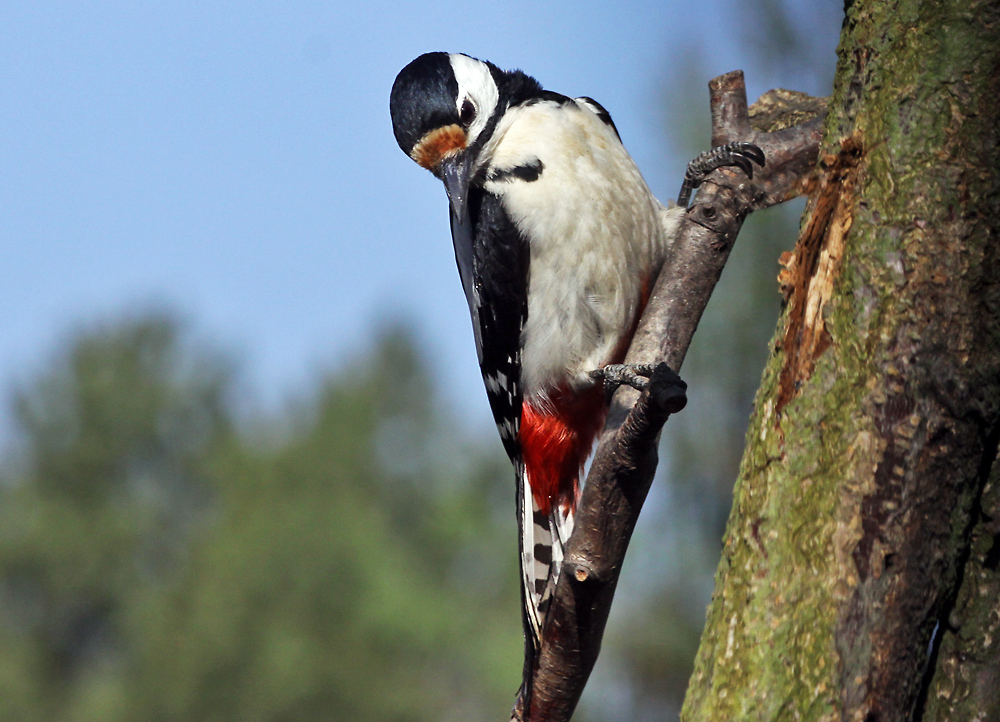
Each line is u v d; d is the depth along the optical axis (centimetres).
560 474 1034
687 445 1848
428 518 5738
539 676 830
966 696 564
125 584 7825
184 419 8381
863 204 590
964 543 564
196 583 5528
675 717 1967
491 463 5712
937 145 577
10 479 8162
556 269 951
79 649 7744
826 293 595
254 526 5731
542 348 980
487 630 5234
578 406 1002
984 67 579
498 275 975
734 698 567
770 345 629
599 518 716
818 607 558
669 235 952
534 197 940
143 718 5159
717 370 1814
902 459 556
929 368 560
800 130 929
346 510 5862
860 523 557
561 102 995
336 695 5031
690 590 1923
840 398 575
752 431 617
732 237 904
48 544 7719
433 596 5278
